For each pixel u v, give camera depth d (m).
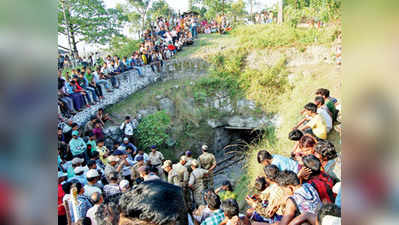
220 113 10.25
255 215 4.04
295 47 9.73
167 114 10.08
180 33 12.18
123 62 10.41
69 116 7.57
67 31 9.58
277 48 10.15
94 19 10.18
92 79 9.03
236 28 11.71
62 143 6.12
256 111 9.67
